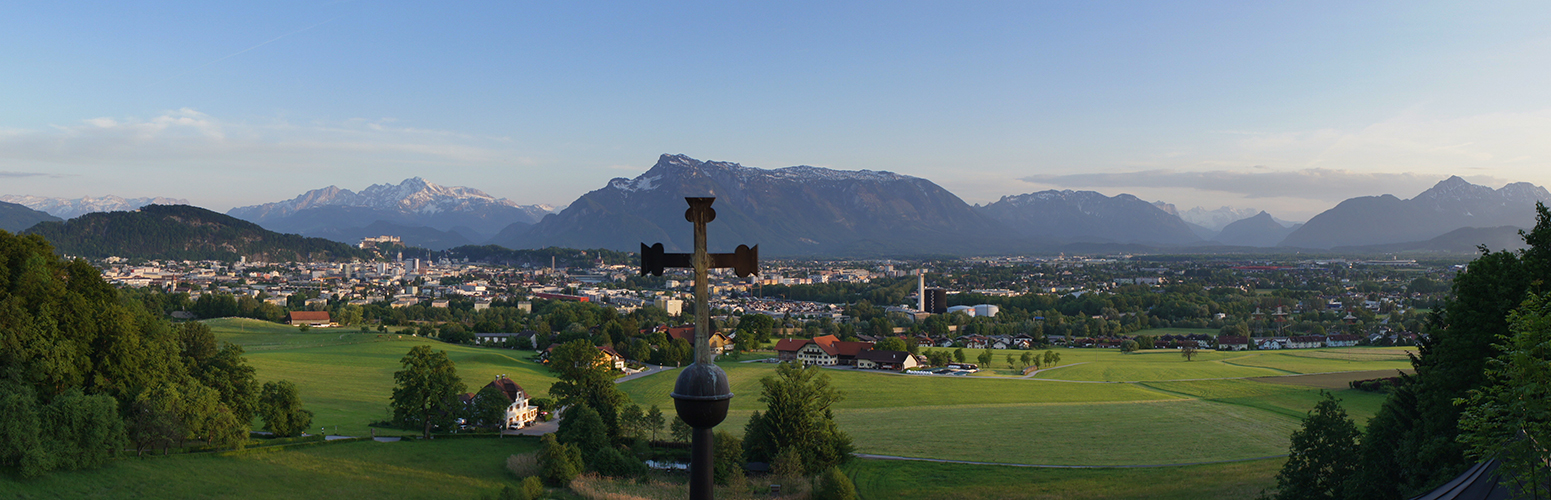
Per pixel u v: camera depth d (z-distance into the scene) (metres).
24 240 72.50
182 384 77.75
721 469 79.12
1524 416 27.28
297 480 69.19
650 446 91.50
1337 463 51.94
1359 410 115.75
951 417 114.38
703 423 10.16
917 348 198.62
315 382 129.62
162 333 81.69
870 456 89.44
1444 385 43.97
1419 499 34.12
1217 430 102.69
